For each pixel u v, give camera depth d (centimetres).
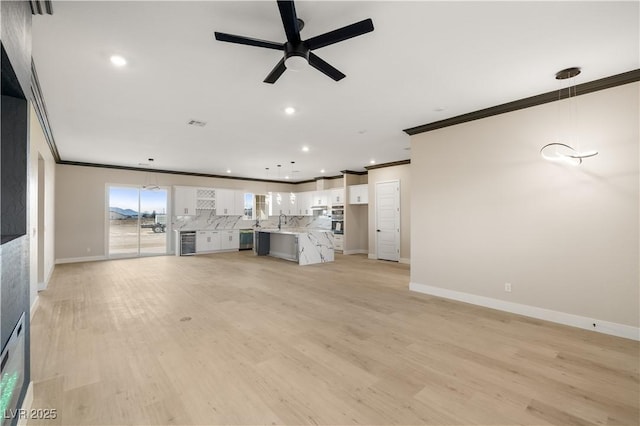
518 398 204
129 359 255
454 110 399
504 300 382
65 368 239
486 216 398
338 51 259
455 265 431
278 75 249
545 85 326
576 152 316
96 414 185
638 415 187
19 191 189
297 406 195
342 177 1000
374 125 461
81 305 405
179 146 588
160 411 189
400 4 203
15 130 188
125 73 294
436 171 452
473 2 200
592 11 209
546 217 350
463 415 187
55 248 722
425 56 268
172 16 212
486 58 272
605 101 314
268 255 903
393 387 216
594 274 319
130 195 852
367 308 396
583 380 226
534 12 210
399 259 770
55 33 229
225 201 981
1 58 138
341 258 842
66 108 382
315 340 296
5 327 146
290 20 187
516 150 373
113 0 195
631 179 300
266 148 610
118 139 534
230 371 237
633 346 282
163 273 624
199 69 287
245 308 395
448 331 319
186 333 312
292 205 1132
